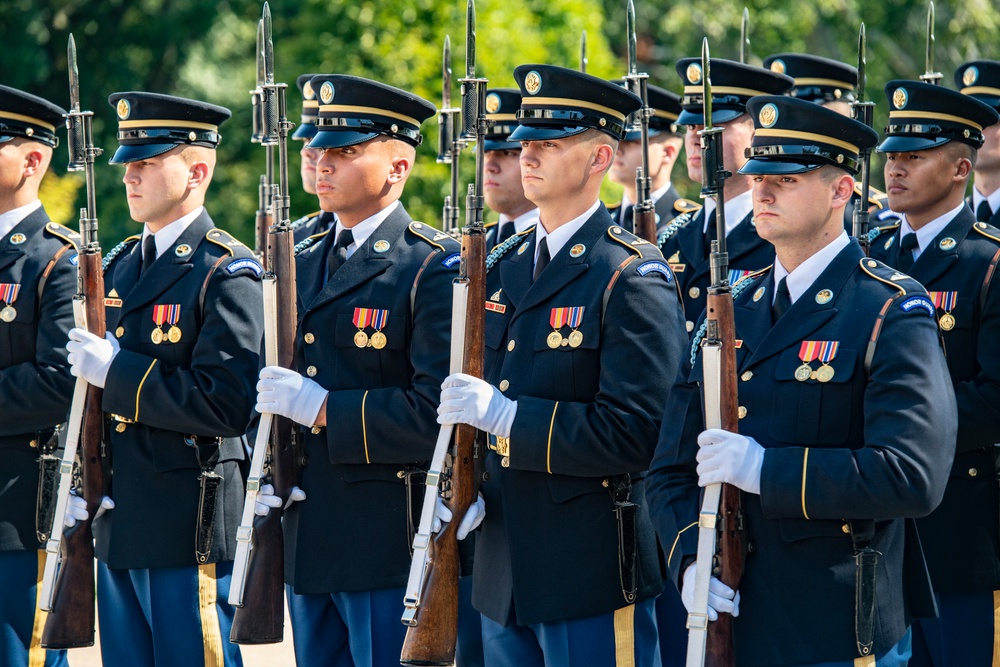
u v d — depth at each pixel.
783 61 23.89
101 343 16.69
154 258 17.55
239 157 57.19
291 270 16.08
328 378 16.14
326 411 15.70
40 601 16.52
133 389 16.50
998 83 20.39
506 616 14.83
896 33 58.19
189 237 17.38
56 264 18.11
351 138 16.22
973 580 16.42
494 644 15.24
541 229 15.47
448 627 14.64
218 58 60.31
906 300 12.68
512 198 21.27
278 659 20.98
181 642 16.94
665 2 64.38
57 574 16.61
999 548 16.44
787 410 12.82
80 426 16.72
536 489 14.71
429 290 16.03
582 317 14.66
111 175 54.03
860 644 12.48
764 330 13.27
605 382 14.43
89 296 16.80
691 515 13.23
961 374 16.39
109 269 18.08
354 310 16.12
